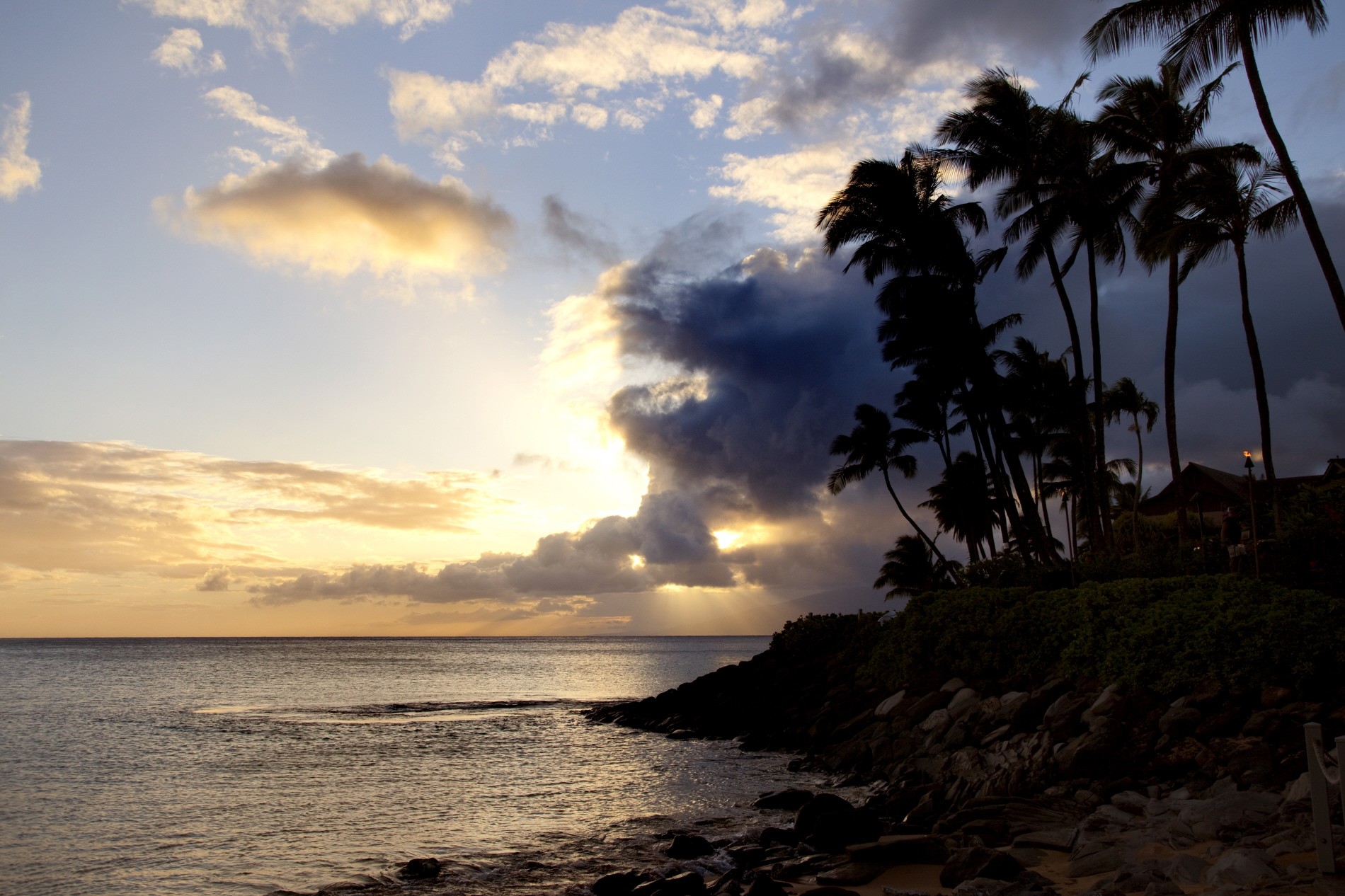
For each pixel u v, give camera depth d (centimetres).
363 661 12381
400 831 1694
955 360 3344
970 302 3306
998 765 1617
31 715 4238
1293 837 865
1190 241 2898
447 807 1947
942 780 1716
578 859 1420
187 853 1527
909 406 4862
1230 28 2220
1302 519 2088
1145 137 3025
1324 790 743
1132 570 2400
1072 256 3216
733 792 2103
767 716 3195
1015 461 3158
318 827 1742
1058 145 3123
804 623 3853
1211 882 787
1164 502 5303
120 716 4203
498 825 1744
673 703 3994
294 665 10512
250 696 5769
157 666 9981
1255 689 1416
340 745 3167
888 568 6406
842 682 3031
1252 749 1267
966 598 2381
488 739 3406
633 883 1204
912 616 2602
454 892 1238
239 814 1877
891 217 3350
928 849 1158
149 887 1320
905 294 3325
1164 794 1292
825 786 2106
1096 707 1573
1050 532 4691
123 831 1709
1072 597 2008
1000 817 1277
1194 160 2912
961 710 2027
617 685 7719
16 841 1623
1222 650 1484
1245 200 2820
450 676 8825
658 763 2645
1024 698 1820
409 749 3066
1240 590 1616
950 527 6075
